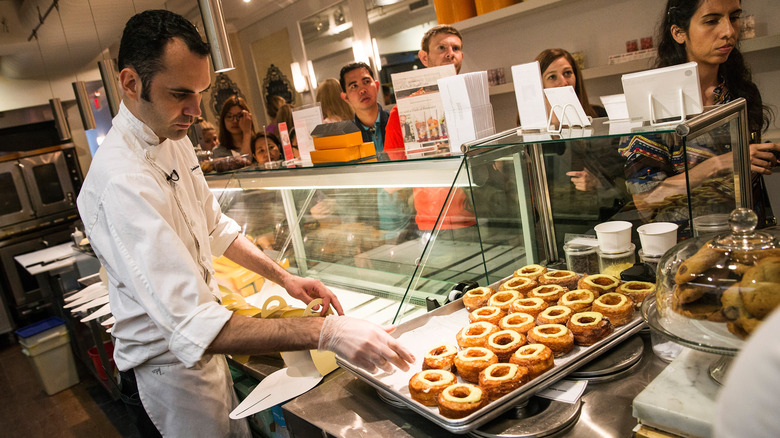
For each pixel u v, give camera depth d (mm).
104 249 1380
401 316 1566
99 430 3410
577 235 1580
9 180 5551
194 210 1648
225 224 1878
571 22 3371
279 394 1398
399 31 4305
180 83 1320
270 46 5668
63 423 3590
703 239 973
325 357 1438
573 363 1092
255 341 1265
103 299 2674
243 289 2184
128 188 1327
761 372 438
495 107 3910
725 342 826
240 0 5586
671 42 2160
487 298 1454
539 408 1044
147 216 1314
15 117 5914
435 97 1797
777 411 424
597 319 1173
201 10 1957
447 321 1420
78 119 6332
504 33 3738
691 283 884
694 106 1189
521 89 1579
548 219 1632
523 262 1682
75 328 3725
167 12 1323
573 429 982
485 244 1628
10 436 3557
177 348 1289
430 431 1066
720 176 1259
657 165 1302
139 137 1457
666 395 894
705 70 2084
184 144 1753
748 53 2773
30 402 4023
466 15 3619
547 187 1597
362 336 1197
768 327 460
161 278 1299
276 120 4086
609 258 1420
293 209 2324
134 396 2205
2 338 5758
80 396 3939
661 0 2928
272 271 1829
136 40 1283
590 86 3391
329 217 2121
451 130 1719
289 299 1964
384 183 1855
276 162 2617
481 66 3982
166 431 1611
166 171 1513
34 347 3936
